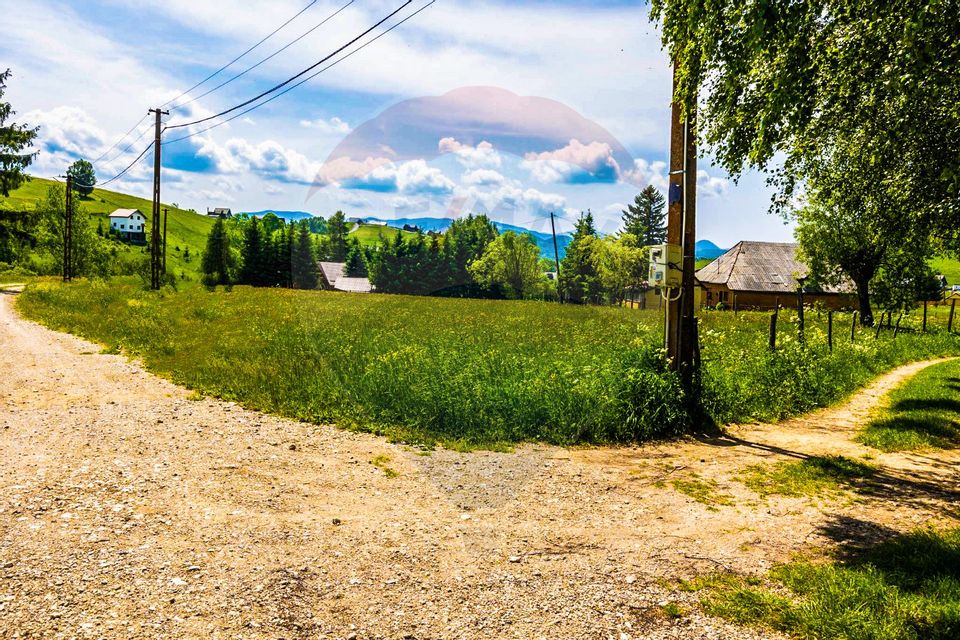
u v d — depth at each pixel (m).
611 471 6.15
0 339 14.34
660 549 4.32
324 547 4.15
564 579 3.79
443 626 3.22
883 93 7.48
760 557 4.22
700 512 5.14
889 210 10.64
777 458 6.91
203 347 12.19
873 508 5.30
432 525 4.58
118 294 27.42
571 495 5.34
